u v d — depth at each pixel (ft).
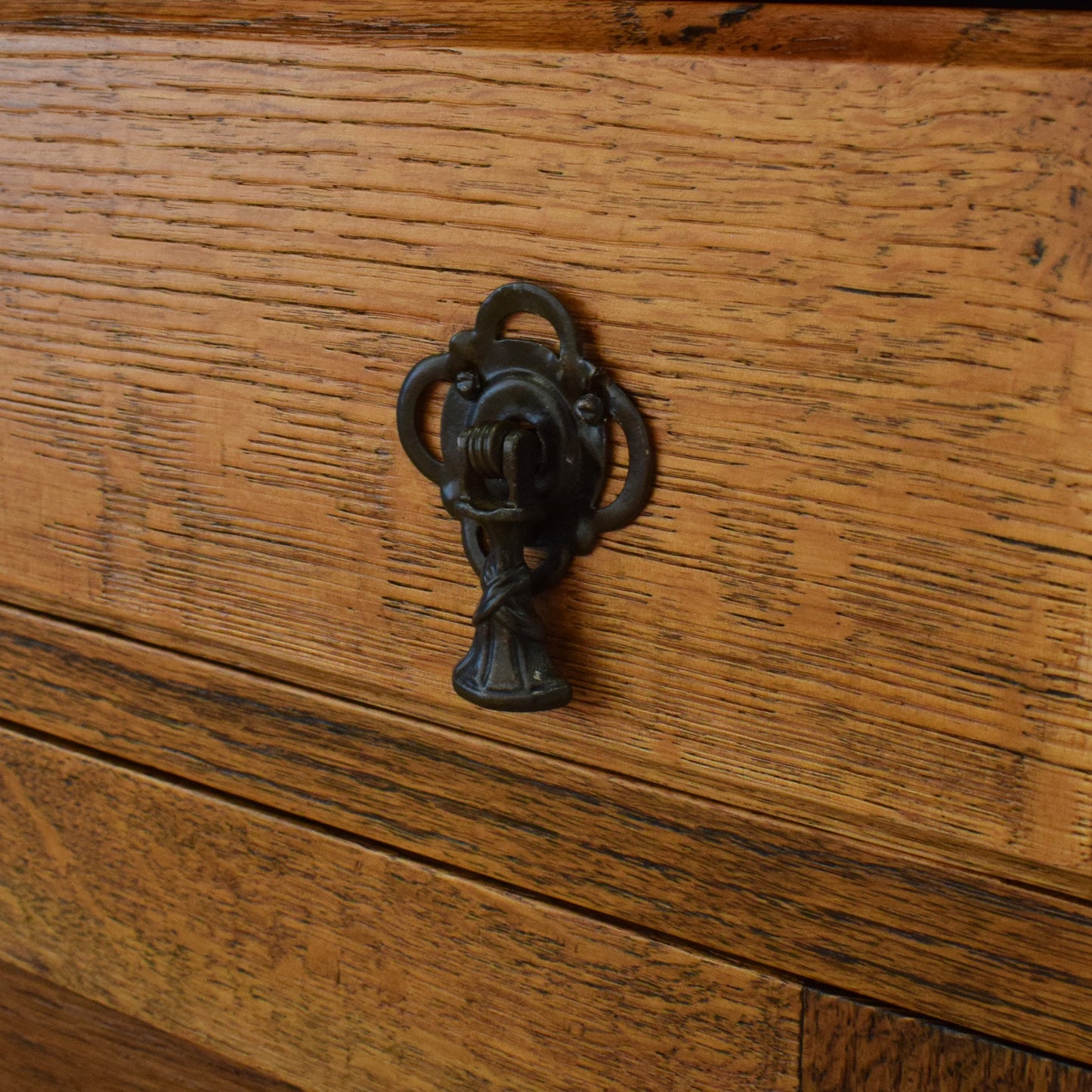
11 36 1.94
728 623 1.56
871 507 1.42
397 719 1.93
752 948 1.70
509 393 1.61
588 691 1.70
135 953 2.34
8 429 2.16
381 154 1.64
